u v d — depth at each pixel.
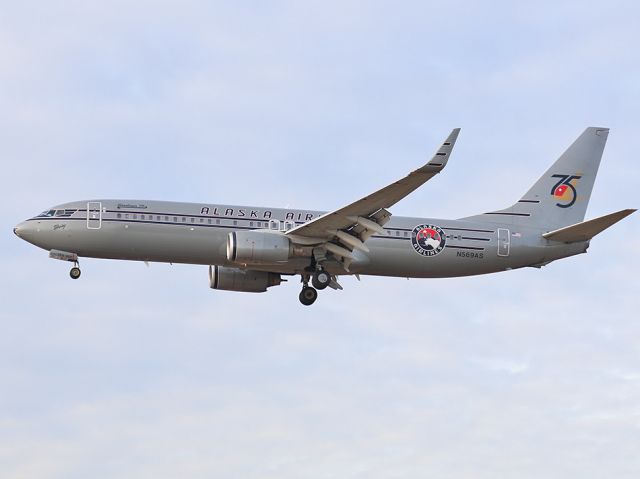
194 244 99.94
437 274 106.44
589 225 104.69
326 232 97.69
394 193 90.50
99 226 98.94
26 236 99.50
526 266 109.19
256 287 107.12
